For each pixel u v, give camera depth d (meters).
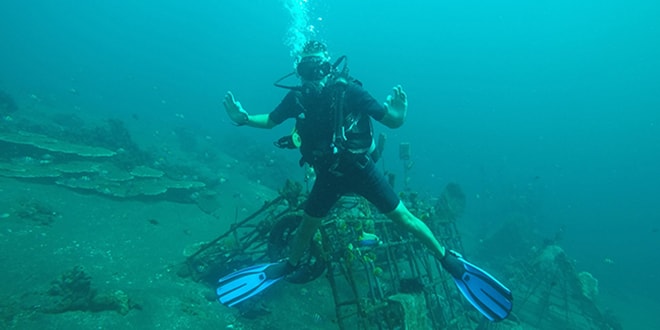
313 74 2.25
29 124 15.98
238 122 2.60
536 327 10.23
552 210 43.62
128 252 8.50
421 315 5.17
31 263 6.99
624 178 101.38
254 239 7.79
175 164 17.44
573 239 30.69
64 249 7.79
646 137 126.56
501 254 17.27
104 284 6.89
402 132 90.69
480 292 2.69
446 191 11.93
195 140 25.58
